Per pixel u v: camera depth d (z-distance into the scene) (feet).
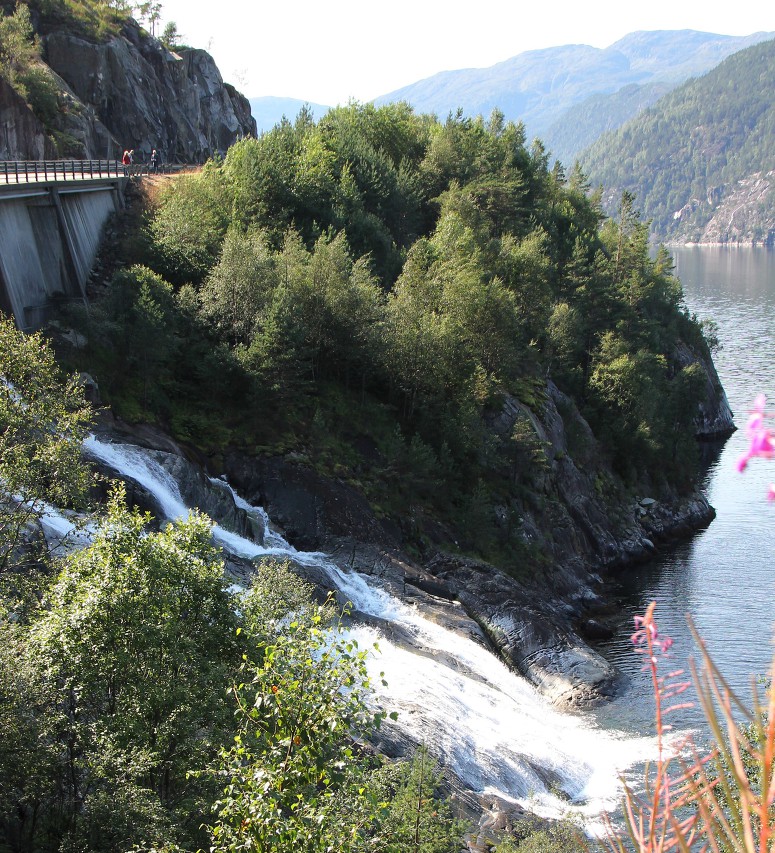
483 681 160.45
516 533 231.71
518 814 119.85
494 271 328.70
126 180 271.49
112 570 75.77
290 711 57.98
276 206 292.61
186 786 77.00
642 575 257.96
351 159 349.61
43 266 200.03
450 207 367.86
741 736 13.37
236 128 474.90
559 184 534.37
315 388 225.56
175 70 415.64
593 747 151.33
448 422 238.48
